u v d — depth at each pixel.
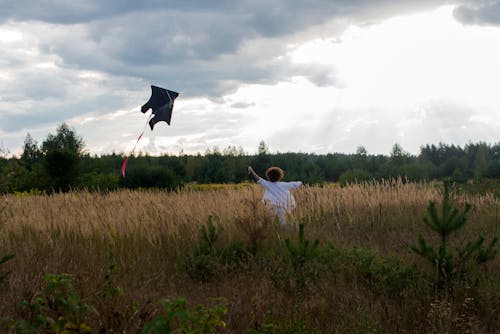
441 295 5.39
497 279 6.00
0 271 6.34
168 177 27.14
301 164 53.69
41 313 4.01
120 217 9.31
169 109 7.72
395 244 8.80
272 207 9.61
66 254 7.47
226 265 6.75
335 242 8.66
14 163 24.09
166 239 8.62
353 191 13.57
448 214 6.45
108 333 4.09
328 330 4.45
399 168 52.66
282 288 5.73
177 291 6.00
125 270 6.66
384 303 5.43
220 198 11.02
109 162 51.97
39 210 10.98
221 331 4.39
